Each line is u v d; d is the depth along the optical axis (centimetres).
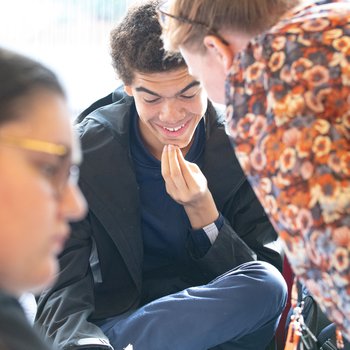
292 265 111
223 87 127
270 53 109
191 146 184
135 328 167
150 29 159
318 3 118
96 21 305
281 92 107
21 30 300
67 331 163
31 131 74
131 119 183
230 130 113
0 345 69
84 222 178
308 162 104
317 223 103
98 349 158
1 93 72
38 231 75
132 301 183
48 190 75
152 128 173
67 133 77
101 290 185
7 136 73
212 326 165
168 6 132
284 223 108
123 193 178
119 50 164
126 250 178
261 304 166
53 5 302
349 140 105
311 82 105
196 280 188
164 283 188
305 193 104
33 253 75
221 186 183
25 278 77
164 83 161
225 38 121
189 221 183
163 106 165
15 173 73
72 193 80
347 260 102
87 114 194
